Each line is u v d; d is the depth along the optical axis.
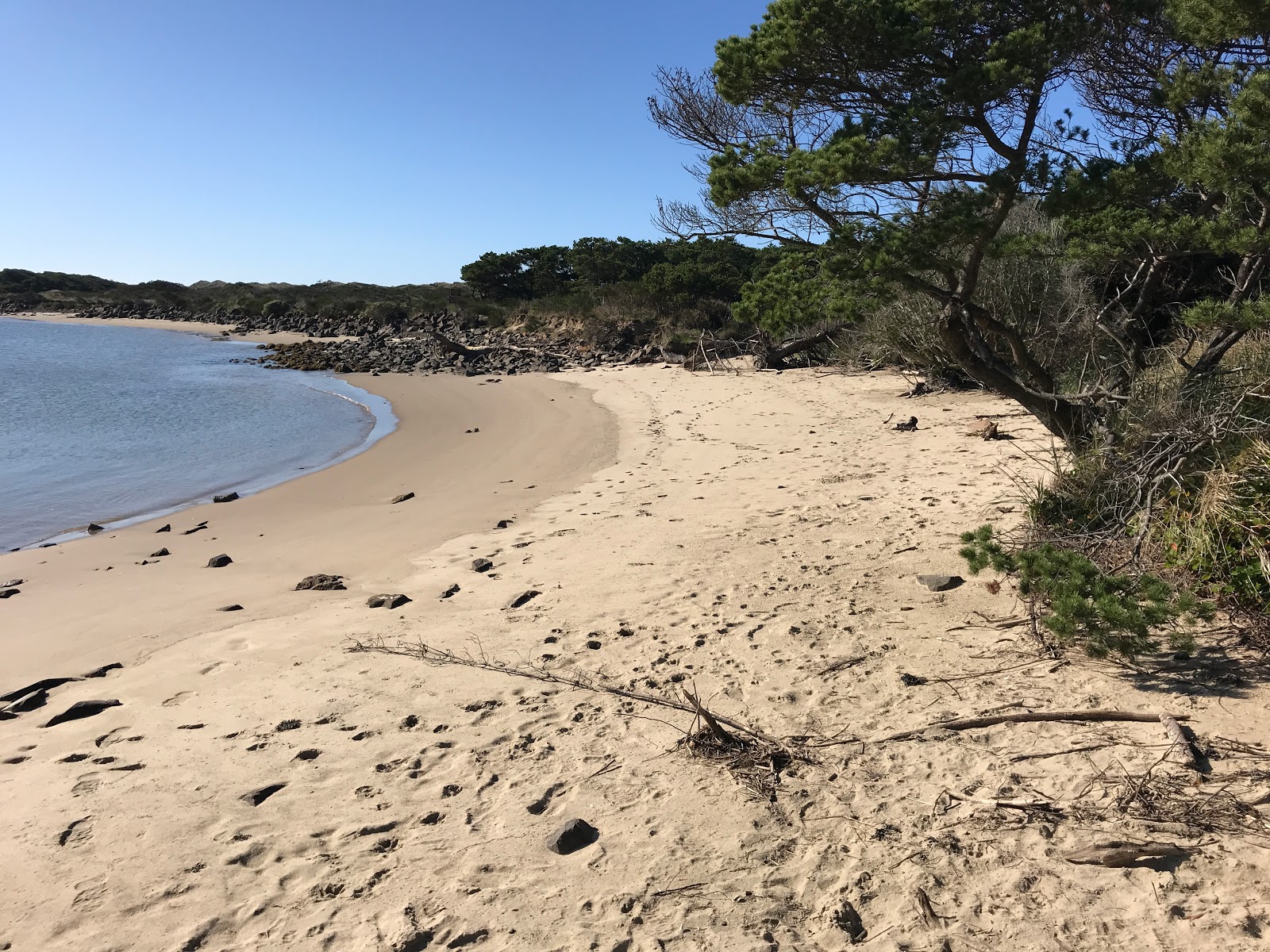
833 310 6.95
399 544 8.63
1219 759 3.52
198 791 3.90
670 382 21.48
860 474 10.16
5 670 5.64
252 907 3.09
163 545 9.09
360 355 32.75
